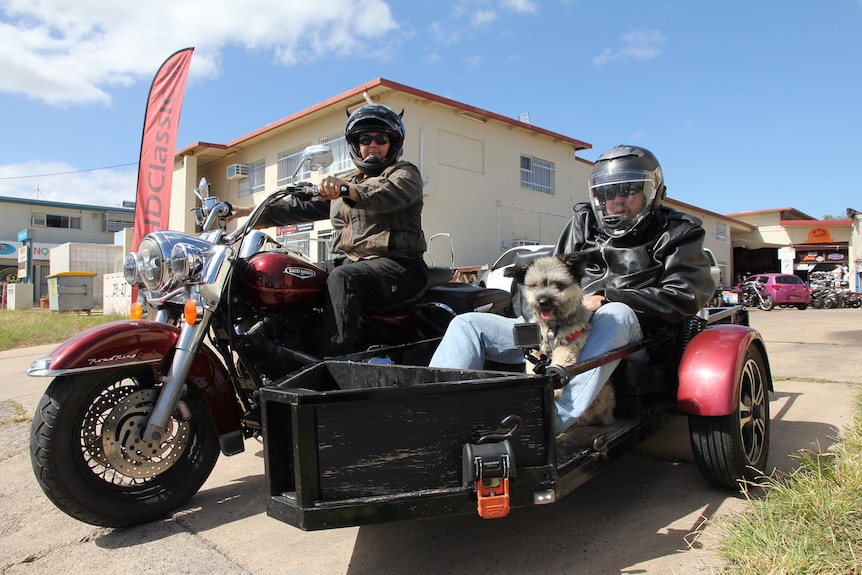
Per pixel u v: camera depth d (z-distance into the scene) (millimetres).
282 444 2053
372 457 1948
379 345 3471
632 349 2834
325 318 3156
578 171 21859
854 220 28719
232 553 2494
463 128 17406
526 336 2207
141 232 10312
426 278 3693
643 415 2982
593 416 2838
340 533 2648
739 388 2855
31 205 39469
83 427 2668
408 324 3629
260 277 2955
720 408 2746
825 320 15133
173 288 2850
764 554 2078
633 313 2984
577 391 2686
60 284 20156
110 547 2598
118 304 19172
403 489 1967
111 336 2650
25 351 11234
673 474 3271
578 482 2238
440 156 16828
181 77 10234
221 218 3525
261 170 19266
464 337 2973
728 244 31656
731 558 2172
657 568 2201
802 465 2867
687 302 3123
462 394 2018
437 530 2623
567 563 2277
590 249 3668
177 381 2691
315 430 1909
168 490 2891
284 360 3100
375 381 2496
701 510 2752
